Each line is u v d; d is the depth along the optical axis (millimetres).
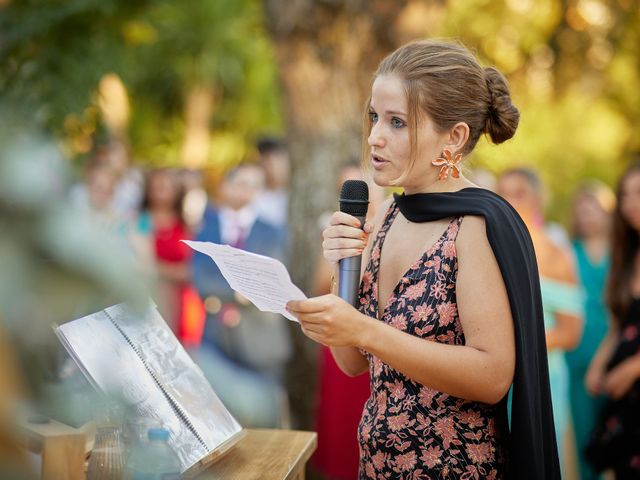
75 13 4809
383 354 1504
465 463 1585
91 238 511
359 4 4086
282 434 1938
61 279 498
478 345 1539
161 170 4965
